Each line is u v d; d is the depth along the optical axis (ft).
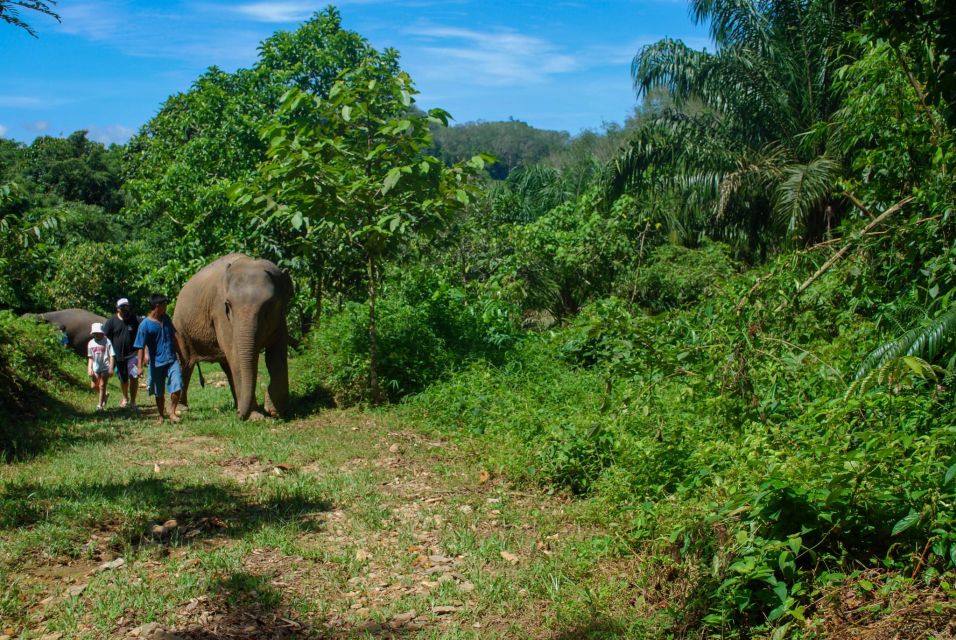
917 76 23.27
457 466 26.11
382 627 15.17
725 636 13.83
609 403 22.15
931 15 18.74
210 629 14.87
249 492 23.22
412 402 35.09
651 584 16.01
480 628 15.14
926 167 23.75
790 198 48.06
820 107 54.49
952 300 21.01
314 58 69.26
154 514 21.01
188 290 39.40
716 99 58.54
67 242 108.47
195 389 49.73
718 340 20.83
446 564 18.08
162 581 16.90
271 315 35.73
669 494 19.66
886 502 14.73
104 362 41.34
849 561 14.70
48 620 15.10
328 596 16.44
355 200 35.06
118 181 163.43
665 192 62.85
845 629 13.00
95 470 25.70
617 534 18.29
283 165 34.09
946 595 13.05
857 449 15.37
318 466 26.45
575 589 16.31
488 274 64.54
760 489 14.83
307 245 38.70
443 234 60.29
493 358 38.70
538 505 21.90
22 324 46.50
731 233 61.11
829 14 52.21
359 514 21.16
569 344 37.81
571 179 104.83
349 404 37.24
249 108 69.51
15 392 37.58
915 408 18.29
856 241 22.20
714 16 58.08
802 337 22.89
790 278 21.89
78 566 17.78
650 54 59.06
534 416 27.27
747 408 20.06
